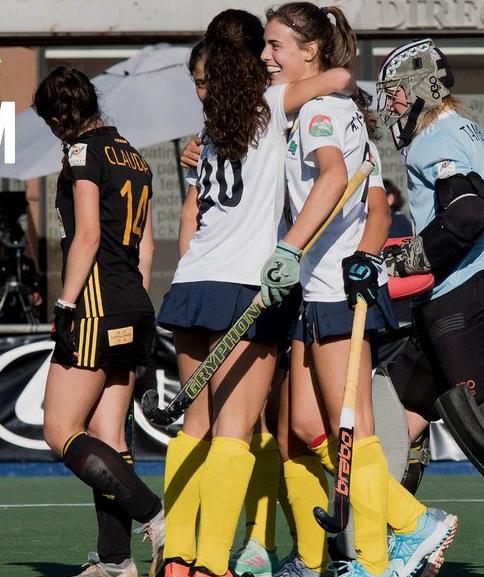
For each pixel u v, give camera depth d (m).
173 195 50.31
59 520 25.47
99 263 17.12
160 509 17.23
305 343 15.95
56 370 17.17
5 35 45.38
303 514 16.83
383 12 44.41
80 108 17.34
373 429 15.64
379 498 15.40
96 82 39.16
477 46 49.56
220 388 15.55
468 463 35.34
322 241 15.75
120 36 45.31
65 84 17.34
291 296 16.08
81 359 16.97
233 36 15.77
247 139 15.62
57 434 17.16
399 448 17.38
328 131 15.14
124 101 37.84
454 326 16.86
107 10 45.16
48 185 50.06
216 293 15.54
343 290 15.56
